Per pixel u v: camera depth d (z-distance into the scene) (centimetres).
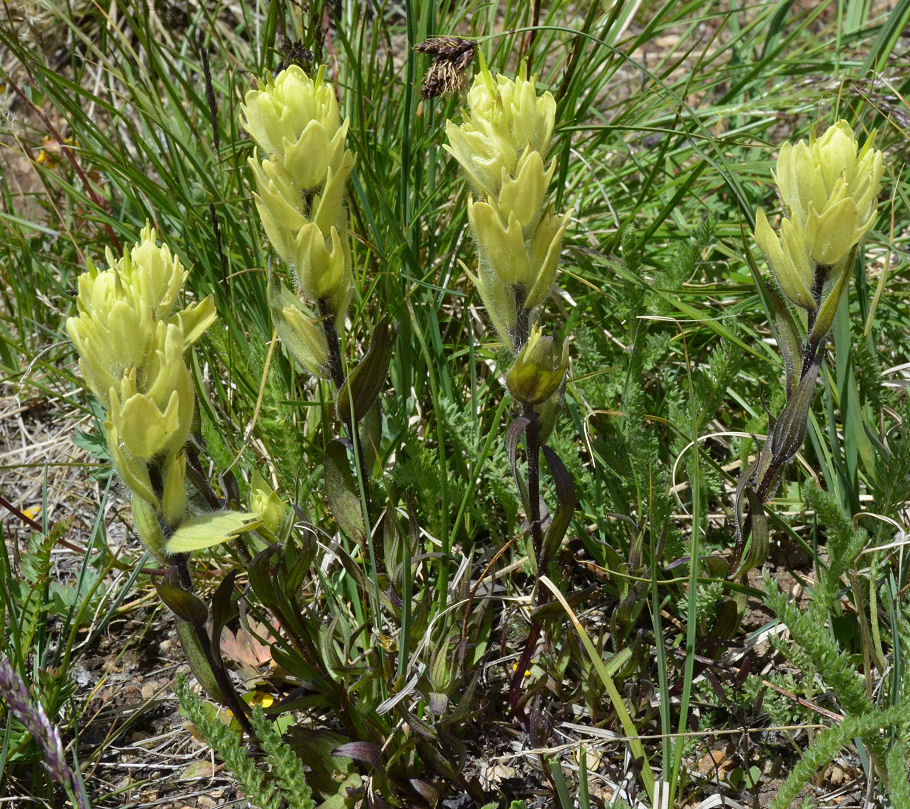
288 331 25
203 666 24
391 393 36
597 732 27
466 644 27
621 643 28
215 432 30
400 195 36
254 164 23
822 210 24
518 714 28
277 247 24
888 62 49
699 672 29
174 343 21
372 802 25
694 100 54
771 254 24
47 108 54
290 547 27
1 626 27
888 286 40
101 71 53
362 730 26
